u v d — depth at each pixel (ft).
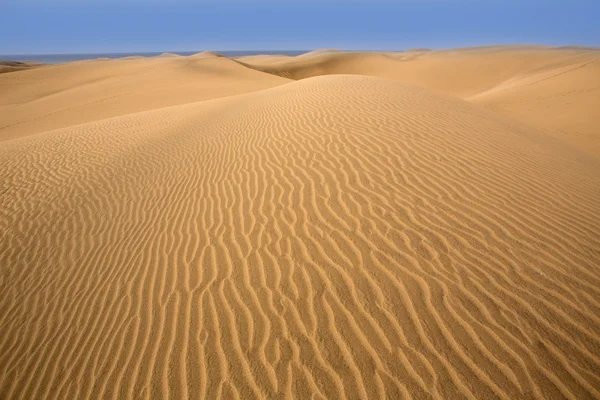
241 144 26.84
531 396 8.87
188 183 22.67
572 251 13.25
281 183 19.86
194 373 10.60
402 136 23.35
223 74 132.98
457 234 14.35
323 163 21.06
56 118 75.97
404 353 10.19
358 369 9.96
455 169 19.42
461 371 9.57
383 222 15.44
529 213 15.60
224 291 13.33
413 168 19.56
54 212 21.85
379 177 18.86
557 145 26.66
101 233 19.01
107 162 29.55
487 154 21.33
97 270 16.06
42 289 15.40
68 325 13.30
